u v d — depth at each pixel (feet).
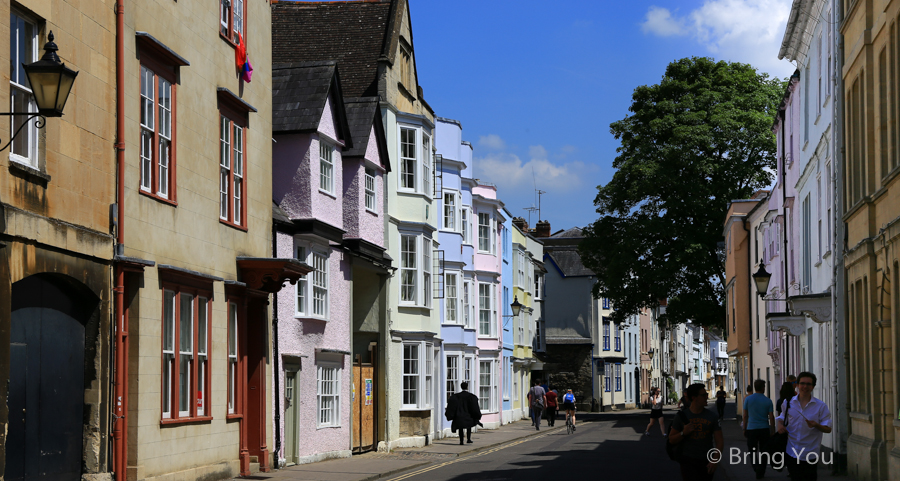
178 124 55.47
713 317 166.20
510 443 110.22
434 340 110.42
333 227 78.02
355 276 94.43
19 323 41.57
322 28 104.22
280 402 70.44
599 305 234.79
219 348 60.54
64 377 44.98
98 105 46.70
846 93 67.15
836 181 68.08
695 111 165.89
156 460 51.39
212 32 60.85
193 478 55.93
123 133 48.78
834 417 69.51
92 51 46.24
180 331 55.26
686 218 166.50
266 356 67.46
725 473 67.51
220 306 60.64
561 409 230.48
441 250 113.19
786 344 107.76
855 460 61.77
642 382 282.15
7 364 38.40
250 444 66.39
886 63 57.31
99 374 46.73
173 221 54.39
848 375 65.92
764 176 161.99
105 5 47.73
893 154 56.49
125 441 48.47
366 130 87.61
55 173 42.63
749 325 146.10
